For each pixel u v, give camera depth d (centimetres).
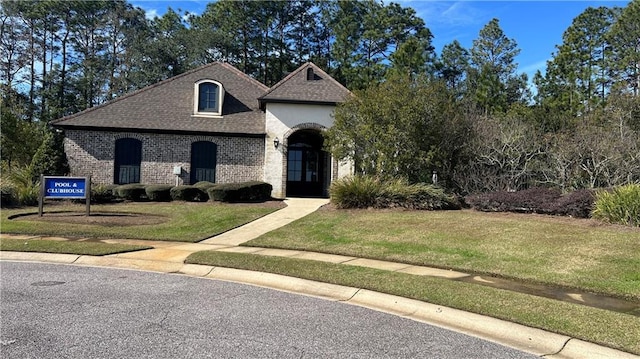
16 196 1864
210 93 2402
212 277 843
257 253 1033
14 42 4566
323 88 2284
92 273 850
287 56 4903
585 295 703
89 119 2255
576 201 1289
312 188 2431
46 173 2144
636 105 2033
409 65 3300
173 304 639
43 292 692
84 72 4850
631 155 1636
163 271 887
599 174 1703
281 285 781
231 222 1463
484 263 899
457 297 655
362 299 690
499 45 4625
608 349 480
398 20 4428
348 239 1162
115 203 1967
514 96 4303
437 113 1681
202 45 4656
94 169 2236
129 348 462
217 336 507
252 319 577
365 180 1625
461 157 1794
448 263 908
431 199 1557
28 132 2488
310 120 2234
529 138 1828
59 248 1039
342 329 545
